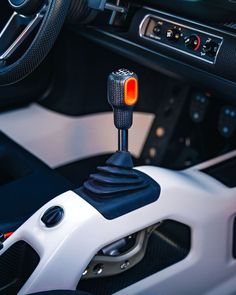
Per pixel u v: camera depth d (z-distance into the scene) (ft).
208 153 4.97
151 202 3.04
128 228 2.98
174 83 5.15
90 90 5.01
